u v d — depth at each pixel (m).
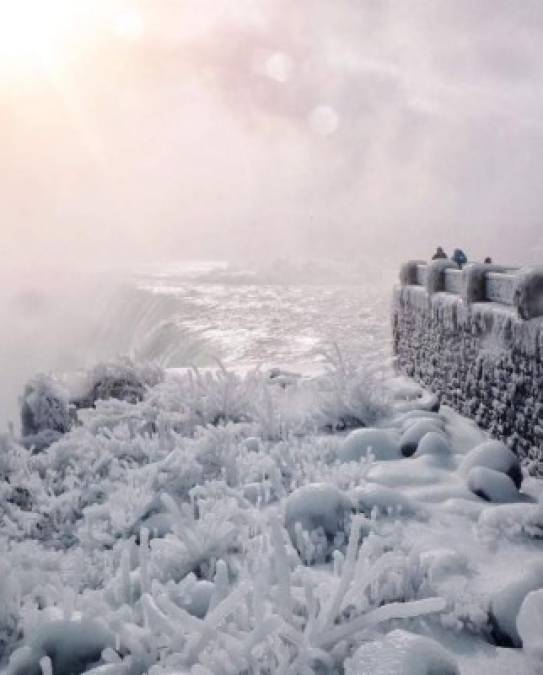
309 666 3.23
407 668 3.01
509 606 3.95
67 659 3.57
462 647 3.82
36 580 4.50
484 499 6.34
